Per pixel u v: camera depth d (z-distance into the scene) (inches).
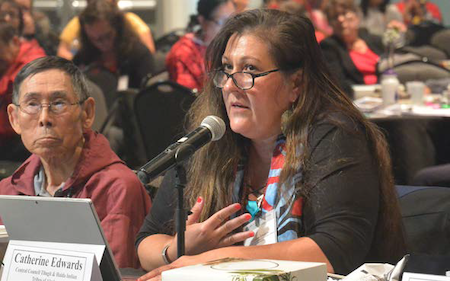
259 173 159.8
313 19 631.8
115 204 177.9
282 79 152.3
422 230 169.3
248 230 150.4
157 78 463.8
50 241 120.3
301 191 147.3
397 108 353.4
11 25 413.7
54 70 180.7
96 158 182.1
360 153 148.7
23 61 415.2
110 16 464.8
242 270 103.7
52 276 117.6
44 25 551.8
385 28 669.9
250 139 161.8
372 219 145.6
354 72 487.2
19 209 120.6
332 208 143.6
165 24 729.6
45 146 179.0
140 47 475.2
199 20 466.3
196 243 140.9
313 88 154.4
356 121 154.1
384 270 116.2
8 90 398.9
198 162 162.1
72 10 669.3
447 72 466.0
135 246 167.2
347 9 493.7
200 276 102.7
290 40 152.0
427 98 402.0
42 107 178.5
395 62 498.9
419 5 686.5
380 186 152.7
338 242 139.6
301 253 137.6
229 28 155.9
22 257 121.3
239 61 152.1
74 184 181.0
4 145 390.9
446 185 312.2
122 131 386.9
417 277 98.0
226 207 148.6
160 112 374.6
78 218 116.0
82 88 183.2
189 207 161.8
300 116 152.3
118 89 445.1
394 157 334.6
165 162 127.0
